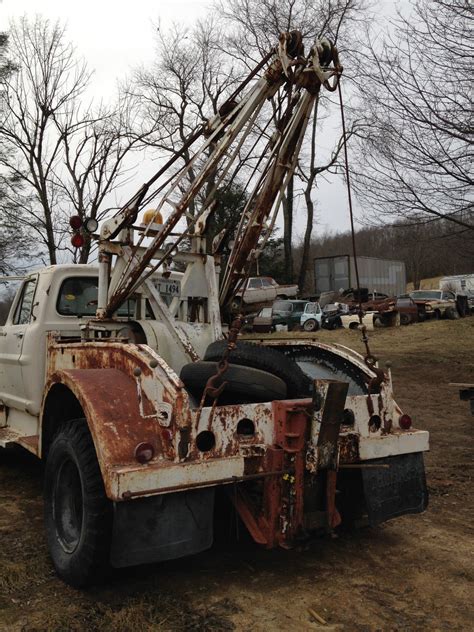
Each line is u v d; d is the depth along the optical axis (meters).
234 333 3.78
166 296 5.27
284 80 4.43
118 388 3.75
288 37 4.32
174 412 3.49
